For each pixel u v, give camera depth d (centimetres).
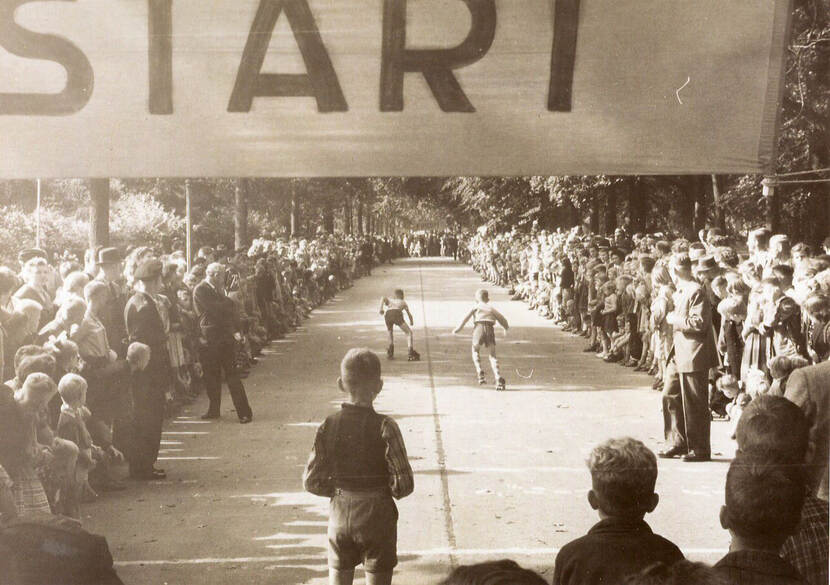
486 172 464
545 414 1216
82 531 352
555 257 2348
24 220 1912
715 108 460
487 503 809
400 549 691
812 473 429
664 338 1377
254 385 1463
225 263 1667
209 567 664
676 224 3109
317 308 2700
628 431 1106
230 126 463
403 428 1127
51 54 457
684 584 271
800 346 1002
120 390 891
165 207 2467
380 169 466
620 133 461
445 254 6444
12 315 788
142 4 458
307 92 462
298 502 825
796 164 1625
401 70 462
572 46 459
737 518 315
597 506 357
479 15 457
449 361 1717
